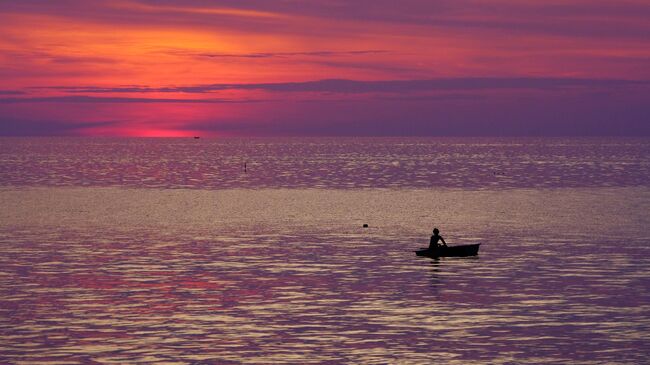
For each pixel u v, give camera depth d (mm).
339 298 51375
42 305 49125
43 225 95625
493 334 42344
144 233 87375
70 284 56031
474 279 58000
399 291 53688
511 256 69188
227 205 125375
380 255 70375
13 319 45531
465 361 37812
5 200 133375
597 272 60438
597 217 103812
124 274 60250
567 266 63375
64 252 71875
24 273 60469
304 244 77875
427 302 50125
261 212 113250
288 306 49031
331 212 113250
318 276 59500
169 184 181625
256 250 73562
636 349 39562
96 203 128375
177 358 38281
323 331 43062
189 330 43281
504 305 49094
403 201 133000
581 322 44688
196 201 133375
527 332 42719
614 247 74500
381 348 39906
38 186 170875
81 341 41062
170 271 61594
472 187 169500
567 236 83688
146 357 38406
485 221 100062
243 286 55500
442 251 69000
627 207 118438
